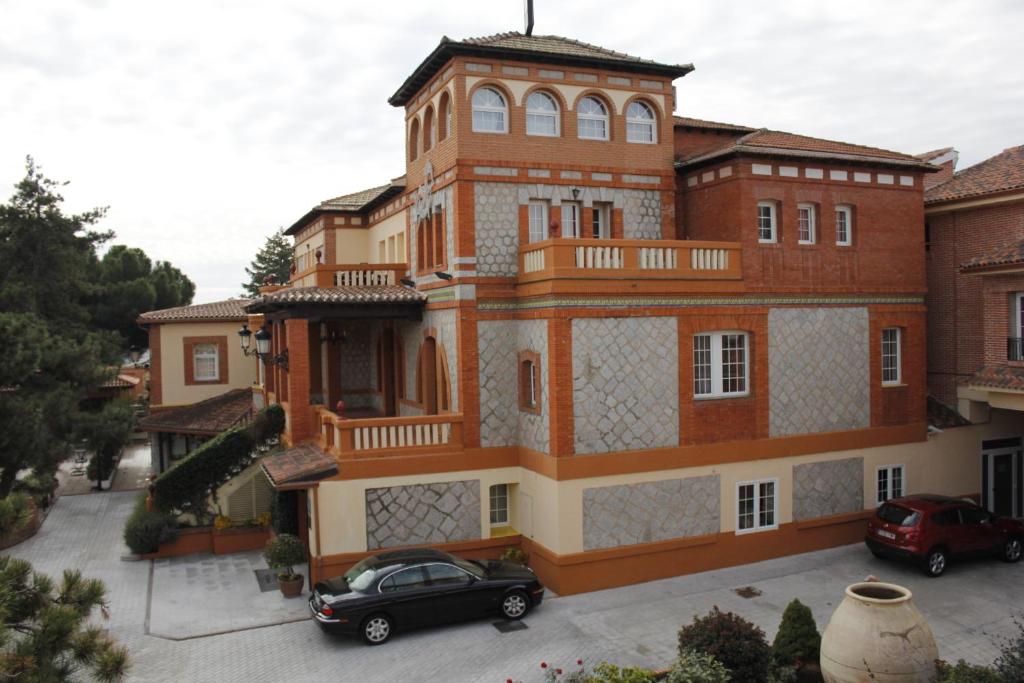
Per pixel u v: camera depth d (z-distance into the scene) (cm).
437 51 1859
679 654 1239
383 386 2548
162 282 5562
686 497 1847
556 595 1723
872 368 2086
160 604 1719
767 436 1944
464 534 1862
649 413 1805
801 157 1944
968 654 1413
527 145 1909
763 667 1207
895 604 1171
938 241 2322
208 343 3288
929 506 1847
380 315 2128
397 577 1518
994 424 2269
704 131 2370
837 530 2039
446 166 1930
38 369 2481
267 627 1587
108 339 4100
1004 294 2002
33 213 3809
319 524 1761
